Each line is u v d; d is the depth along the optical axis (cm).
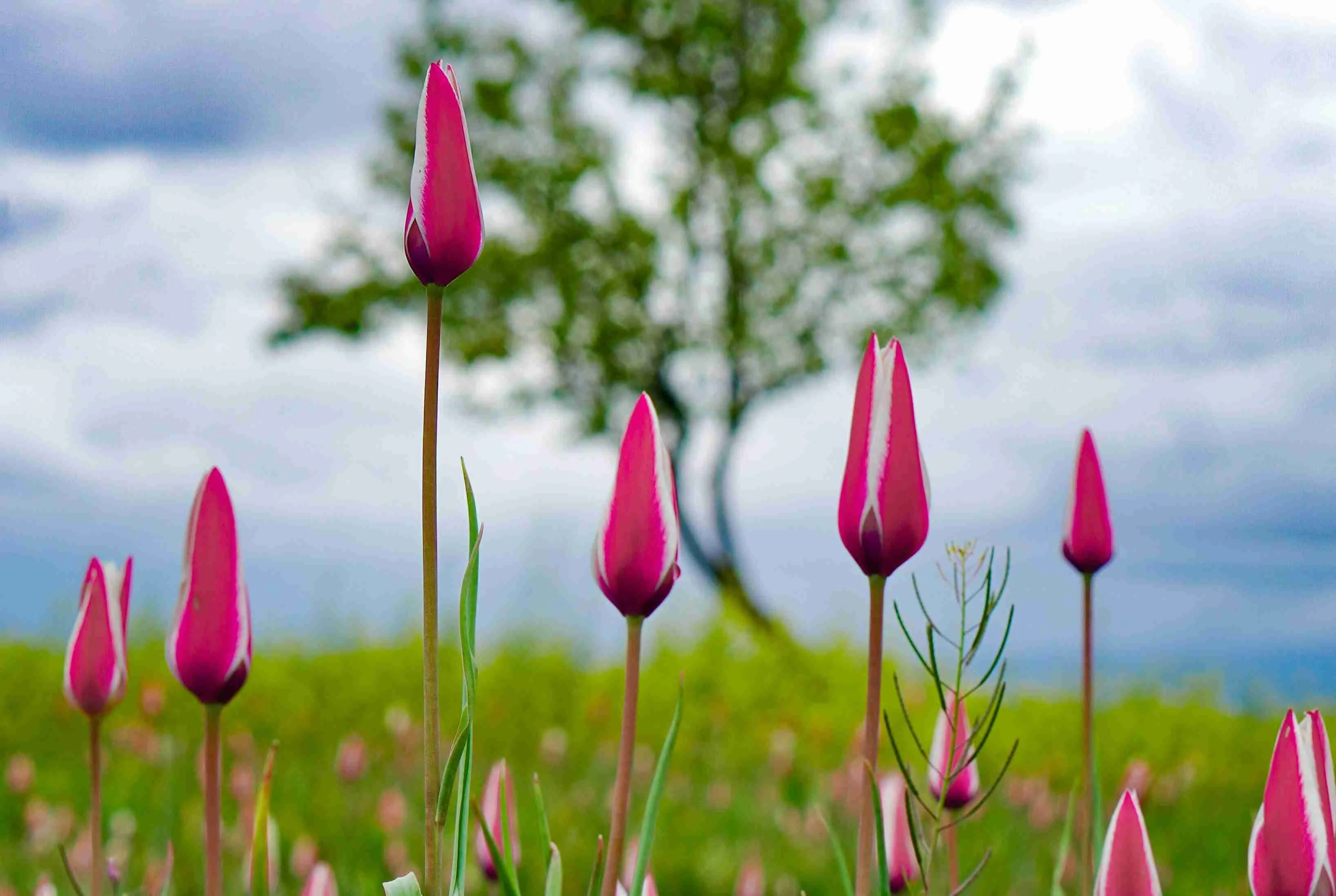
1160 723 819
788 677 981
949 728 139
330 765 714
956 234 1823
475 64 1847
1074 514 151
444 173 107
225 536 106
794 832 525
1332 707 698
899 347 111
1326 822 105
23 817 530
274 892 143
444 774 104
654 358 1844
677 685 942
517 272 1806
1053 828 491
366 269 1888
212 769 106
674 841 528
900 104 1795
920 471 110
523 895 142
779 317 1841
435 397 107
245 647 106
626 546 105
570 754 794
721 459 1812
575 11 1809
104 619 142
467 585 108
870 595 111
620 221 1830
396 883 103
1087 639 150
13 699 878
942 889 198
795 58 1828
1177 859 507
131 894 193
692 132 1866
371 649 1015
